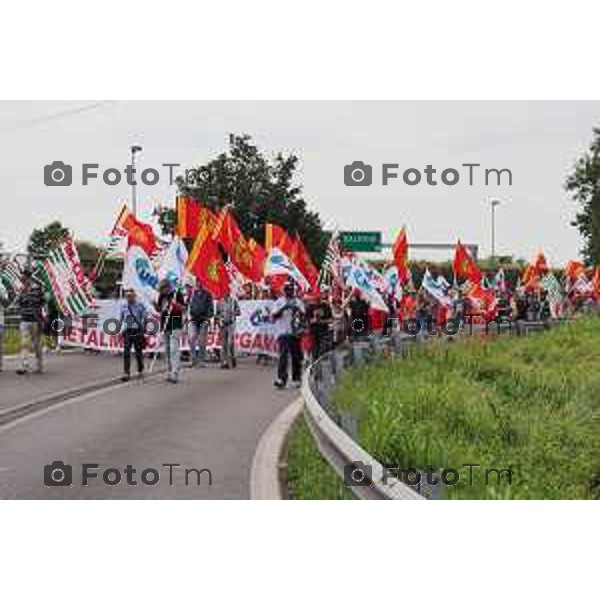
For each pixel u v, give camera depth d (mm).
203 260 23094
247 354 28656
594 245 89625
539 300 52438
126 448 13453
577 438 17219
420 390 17859
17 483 11281
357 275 28250
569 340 37188
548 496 12812
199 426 15312
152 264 26109
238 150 54594
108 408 17203
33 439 14109
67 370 23906
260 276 30156
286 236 27969
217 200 53344
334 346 26484
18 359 27078
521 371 24641
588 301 62500
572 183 92125
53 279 28938
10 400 18188
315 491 10570
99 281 40125
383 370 22234
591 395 22719
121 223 26172
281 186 54812
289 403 18062
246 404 17859
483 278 53719
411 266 66875
